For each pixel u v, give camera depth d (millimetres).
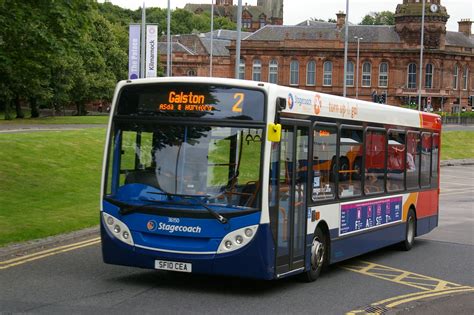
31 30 21797
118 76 95188
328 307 11070
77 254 15219
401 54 121875
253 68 125375
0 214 19859
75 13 22266
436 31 121188
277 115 11281
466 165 59969
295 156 12164
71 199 24453
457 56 124125
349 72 123312
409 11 121125
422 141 19250
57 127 54312
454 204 31156
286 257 11891
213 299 11273
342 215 14211
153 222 11391
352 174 14742
